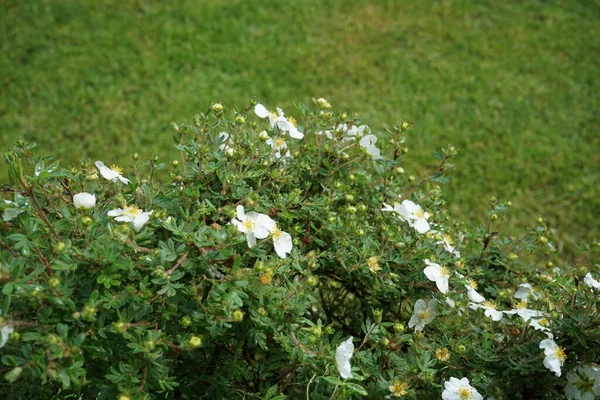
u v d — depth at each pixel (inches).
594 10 78.3
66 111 59.7
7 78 62.7
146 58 66.5
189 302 25.3
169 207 27.4
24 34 68.2
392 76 67.1
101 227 26.1
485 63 69.9
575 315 27.8
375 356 27.7
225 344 27.7
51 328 22.9
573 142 60.7
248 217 26.1
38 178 25.2
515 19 76.7
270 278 25.2
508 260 32.7
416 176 55.5
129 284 24.8
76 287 24.2
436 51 71.1
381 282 28.4
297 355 26.1
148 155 55.4
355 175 31.3
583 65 70.2
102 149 56.0
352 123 31.6
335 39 71.9
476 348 28.0
